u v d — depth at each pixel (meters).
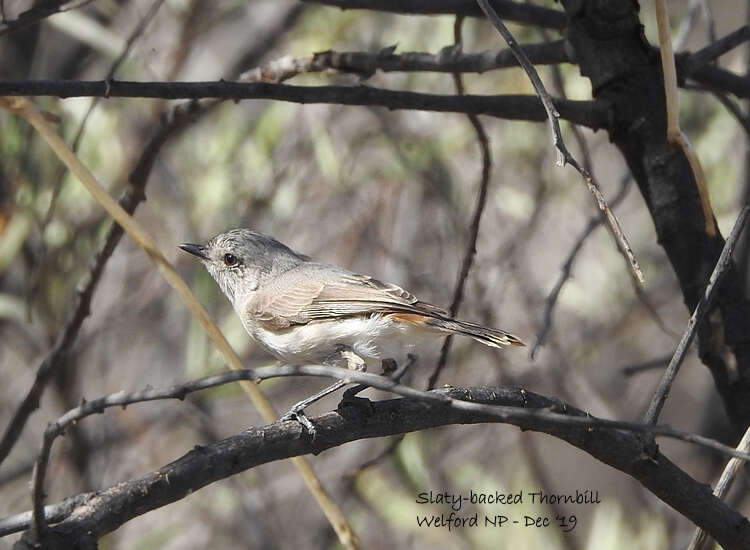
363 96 6.71
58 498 12.50
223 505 13.12
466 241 12.01
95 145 10.95
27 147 10.59
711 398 11.49
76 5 6.98
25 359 13.40
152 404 13.79
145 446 13.41
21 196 10.62
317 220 13.14
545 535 11.44
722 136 11.93
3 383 13.48
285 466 14.32
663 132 6.93
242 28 14.19
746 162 10.67
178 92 6.36
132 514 4.70
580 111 7.00
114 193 11.40
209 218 12.17
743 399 6.66
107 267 13.58
